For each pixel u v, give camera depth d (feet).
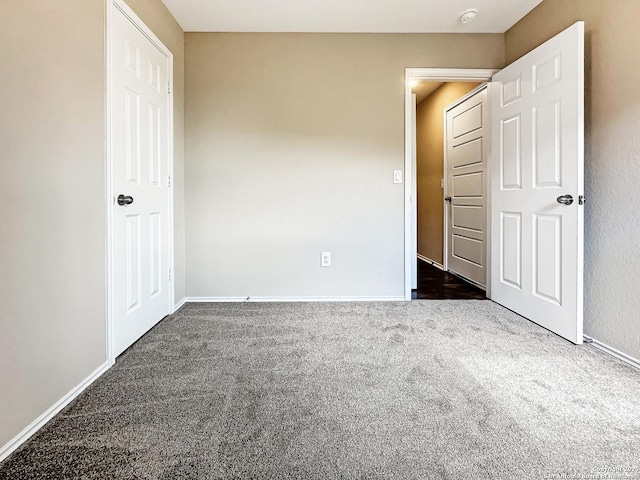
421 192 17.31
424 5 8.53
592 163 6.93
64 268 4.92
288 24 9.43
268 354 6.56
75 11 5.12
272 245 10.08
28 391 4.25
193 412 4.73
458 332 7.64
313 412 4.73
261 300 10.14
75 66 5.12
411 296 10.69
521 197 8.52
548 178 7.57
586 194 7.10
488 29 9.73
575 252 6.88
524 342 7.07
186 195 9.96
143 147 7.41
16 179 4.09
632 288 6.10
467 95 12.34
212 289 10.12
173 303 9.11
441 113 14.87
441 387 5.35
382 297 10.24
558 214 7.32
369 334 7.55
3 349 3.92
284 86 9.89
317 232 10.09
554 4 7.91
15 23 4.05
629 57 6.10
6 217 3.95
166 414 4.68
